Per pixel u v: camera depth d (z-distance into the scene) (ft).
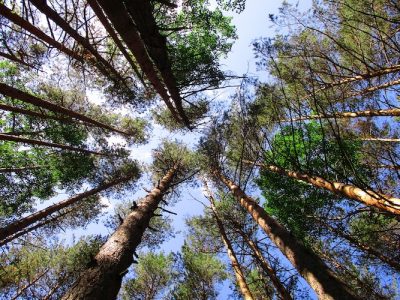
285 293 25.80
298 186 29.89
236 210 40.04
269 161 21.98
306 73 33.50
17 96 23.38
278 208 30.76
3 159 39.81
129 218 25.38
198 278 41.27
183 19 31.50
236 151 36.91
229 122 33.06
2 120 38.04
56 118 30.96
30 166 41.01
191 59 28.19
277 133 28.22
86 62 28.96
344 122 37.14
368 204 17.51
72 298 14.26
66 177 42.37
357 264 31.22
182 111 29.58
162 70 20.47
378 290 31.32
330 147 24.32
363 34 32.81
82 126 42.42
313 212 28.53
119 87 31.30
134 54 19.36
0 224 39.37
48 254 39.99
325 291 15.15
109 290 15.65
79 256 37.81
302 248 19.21
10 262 36.83
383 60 33.53
